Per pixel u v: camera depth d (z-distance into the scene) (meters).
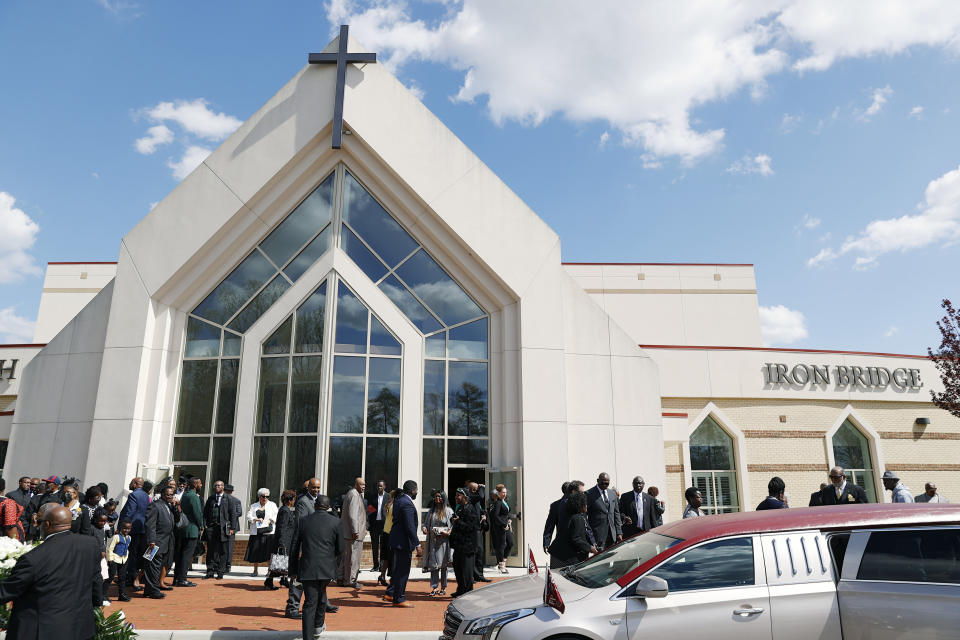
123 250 16.16
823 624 4.82
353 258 16.06
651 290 30.70
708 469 19.84
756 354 20.72
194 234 16.05
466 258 16.16
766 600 4.89
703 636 4.80
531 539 14.47
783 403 20.58
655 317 30.36
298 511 10.55
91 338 16.38
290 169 16.45
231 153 16.45
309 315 15.59
